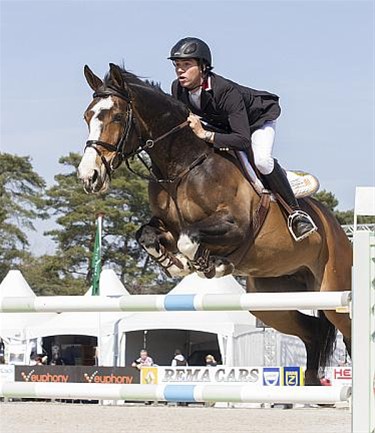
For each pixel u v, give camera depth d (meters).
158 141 9.57
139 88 9.52
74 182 63.12
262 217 9.90
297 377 20.34
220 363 29.38
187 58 9.62
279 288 11.20
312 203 10.91
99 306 7.84
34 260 65.69
